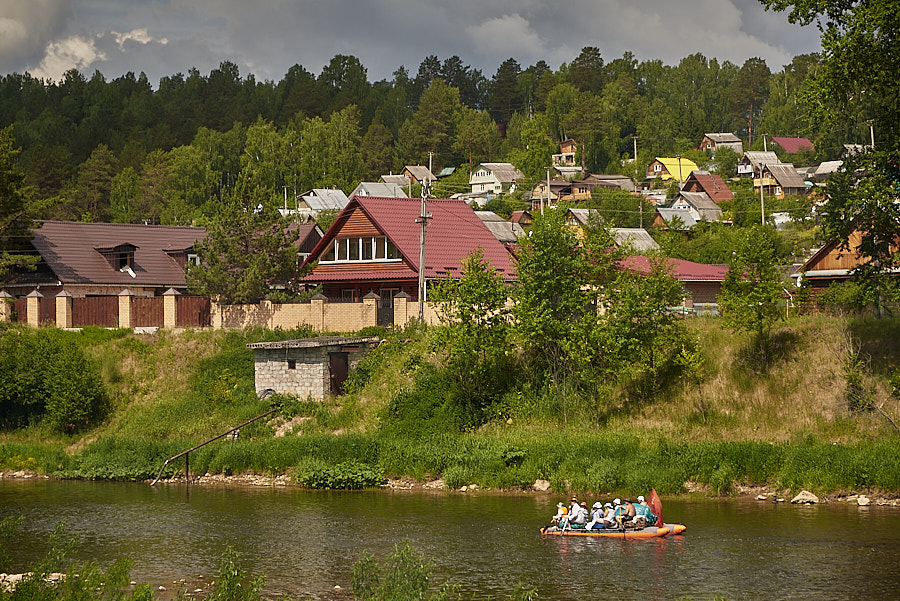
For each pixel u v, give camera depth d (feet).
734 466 148.25
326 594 100.42
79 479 172.65
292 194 613.93
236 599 76.28
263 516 137.59
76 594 72.54
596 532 123.65
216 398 193.67
